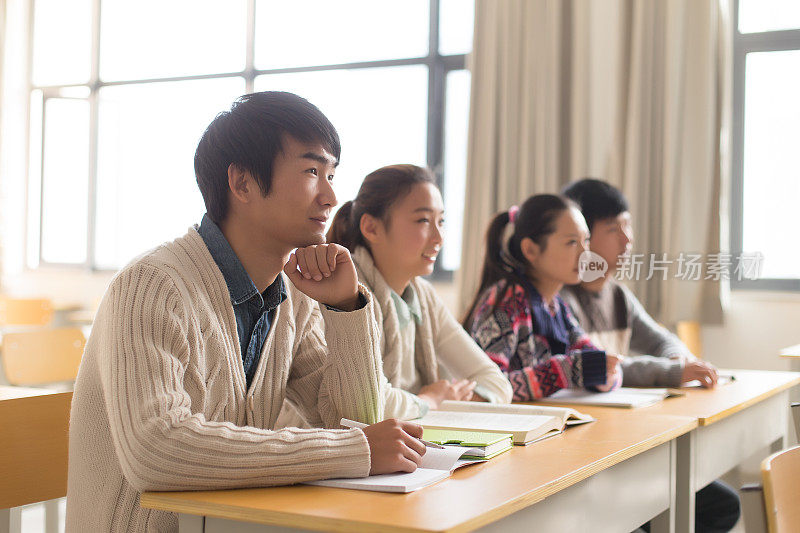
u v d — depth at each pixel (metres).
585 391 1.98
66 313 5.73
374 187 1.73
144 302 1.03
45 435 1.43
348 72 5.00
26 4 6.08
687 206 3.95
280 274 1.23
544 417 1.40
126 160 5.68
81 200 5.91
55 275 5.95
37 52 6.07
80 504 1.09
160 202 5.55
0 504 1.36
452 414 1.49
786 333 3.87
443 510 0.86
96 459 1.08
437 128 4.81
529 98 4.26
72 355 2.83
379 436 1.04
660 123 4.01
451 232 4.76
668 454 1.48
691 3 3.96
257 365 1.19
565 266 2.08
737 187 4.04
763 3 4.05
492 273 2.13
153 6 5.56
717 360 3.98
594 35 4.28
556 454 1.18
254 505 0.89
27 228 6.13
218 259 1.14
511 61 4.31
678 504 1.57
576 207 2.13
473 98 4.39
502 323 2.01
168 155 5.52
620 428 1.43
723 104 3.92
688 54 3.96
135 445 0.95
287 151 1.12
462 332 1.94
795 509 0.95
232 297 1.15
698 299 3.88
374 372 1.25
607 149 4.23
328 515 0.84
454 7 4.78
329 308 1.24
